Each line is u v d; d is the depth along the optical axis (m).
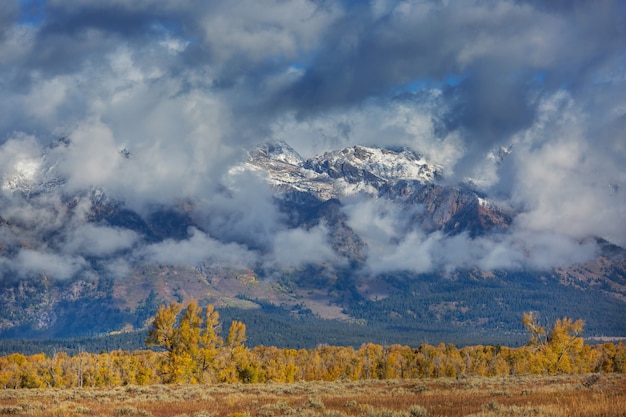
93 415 39.56
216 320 103.69
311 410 37.34
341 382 82.25
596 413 28.45
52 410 41.56
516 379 72.94
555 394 42.91
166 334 100.81
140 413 40.41
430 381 75.69
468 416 30.05
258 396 56.62
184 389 70.25
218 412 40.47
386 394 54.12
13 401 53.25
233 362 106.31
